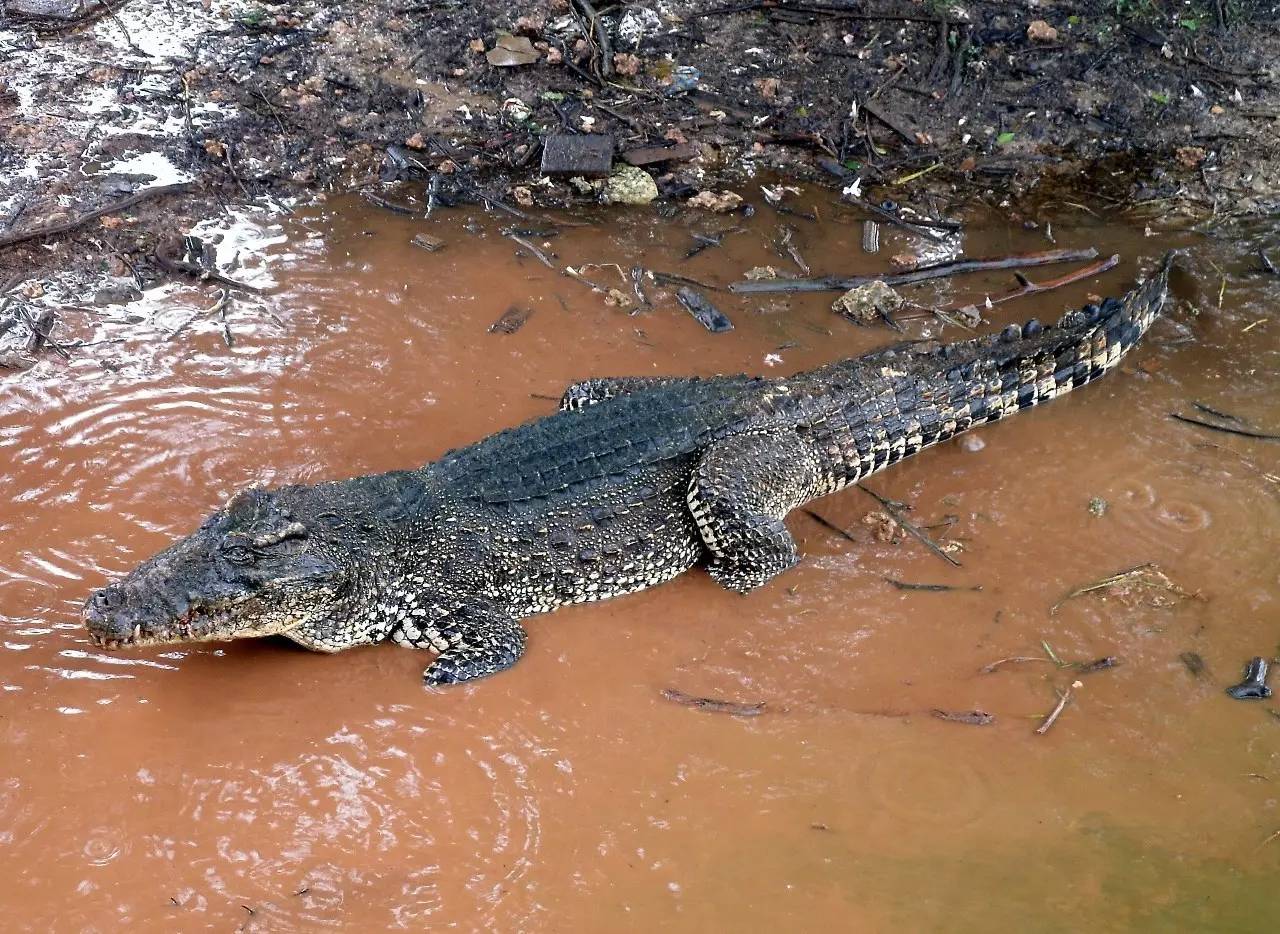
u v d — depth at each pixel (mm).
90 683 6645
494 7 8195
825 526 7012
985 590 6887
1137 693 6715
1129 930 6391
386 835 6477
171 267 7426
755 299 7473
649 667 6746
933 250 7617
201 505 6926
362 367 7242
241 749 6574
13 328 7254
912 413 7098
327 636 6703
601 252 7570
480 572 6777
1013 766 6609
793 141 7902
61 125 7758
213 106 7871
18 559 6805
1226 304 7488
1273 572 6918
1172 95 8039
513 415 7152
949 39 8148
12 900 6367
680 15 8211
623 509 6852
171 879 6402
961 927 6387
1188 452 7160
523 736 6621
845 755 6617
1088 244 7648
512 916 6387
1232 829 6527
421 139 7824
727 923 6391
